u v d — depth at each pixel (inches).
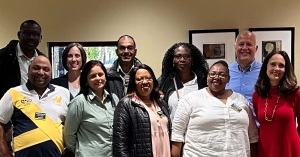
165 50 154.1
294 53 153.2
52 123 93.0
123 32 154.6
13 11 154.9
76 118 90.7
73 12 154.7
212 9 152.6
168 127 96.6
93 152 89.0
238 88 117.1
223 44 151.9
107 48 155.2
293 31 151.9
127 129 88.4
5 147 91.0
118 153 86.0
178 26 153.6
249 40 116.8
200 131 91.4
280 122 93.4
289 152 92.4
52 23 155.1
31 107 92.0
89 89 94.0
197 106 94.0
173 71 114.7
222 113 91.3
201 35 152.3
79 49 116.6
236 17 152.6
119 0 154.5
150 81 95.2
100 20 154.7
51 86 98.1
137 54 154.9
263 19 152.9
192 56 114.7
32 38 115.0
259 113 97.8
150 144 88.7
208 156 89.1
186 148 93.3
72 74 117.1
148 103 96.7
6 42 155.5
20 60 116.6
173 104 108.0
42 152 89.9
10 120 94.9
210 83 96.2
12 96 92.0
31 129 90.4
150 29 154.4
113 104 96.5
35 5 154.6
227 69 96.7
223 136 89.7
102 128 90.7
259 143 97.2
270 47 152.6
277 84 96.3
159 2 153.6
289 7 152.4
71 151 93.8
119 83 109.5
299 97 94.0
